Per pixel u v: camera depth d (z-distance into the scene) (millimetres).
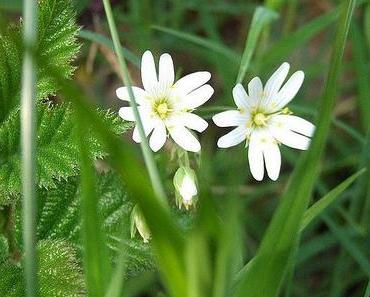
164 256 98
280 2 202
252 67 222
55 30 151
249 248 219
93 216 103
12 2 217
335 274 212
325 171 239
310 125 151
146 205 94
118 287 107
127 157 89
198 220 93
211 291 96
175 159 149
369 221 213
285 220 106
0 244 151
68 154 148
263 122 149
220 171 201
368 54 252
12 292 147
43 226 158
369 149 205
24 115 104
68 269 147
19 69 151
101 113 146
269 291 109
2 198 149
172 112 147
